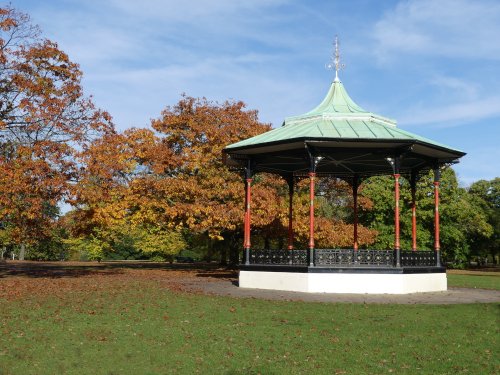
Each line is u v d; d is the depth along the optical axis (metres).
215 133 33.78
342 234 35.59
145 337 11.34
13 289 20.42
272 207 32.03
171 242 48.66
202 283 25.30
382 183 50.69
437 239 23.86
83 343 10.78
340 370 8.89
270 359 9.59
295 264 21.86
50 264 47.62
